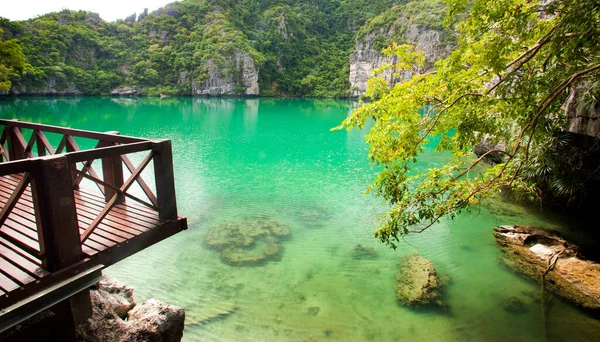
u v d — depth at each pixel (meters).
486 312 6.57
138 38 86.06
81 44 76.69
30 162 2.88
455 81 5.44
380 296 6.99
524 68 5.81
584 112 7.33
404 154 6.05
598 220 10.54
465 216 11.06
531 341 5.84
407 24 72.31
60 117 34.19
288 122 36.16
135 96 75.44
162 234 4.08
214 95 81.38
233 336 5.78
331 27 110.81
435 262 8.38
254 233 9.62
